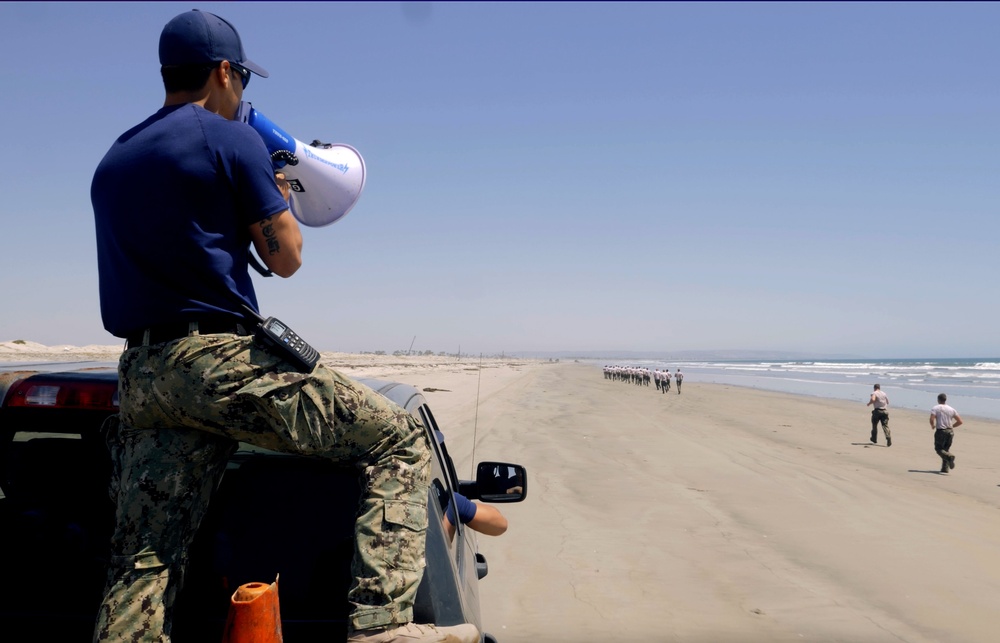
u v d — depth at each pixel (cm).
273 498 189
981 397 4816
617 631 565
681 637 557
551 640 543
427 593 170
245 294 169
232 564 183
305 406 157
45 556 191
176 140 162
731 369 15625
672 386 6178
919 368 14188
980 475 1433
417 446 170
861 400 4341
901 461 1616
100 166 170
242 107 201
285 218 171
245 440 159
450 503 253
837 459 1616
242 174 165
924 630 587
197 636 175
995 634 579
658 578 704
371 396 166
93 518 194
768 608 629
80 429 190
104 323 171
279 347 157
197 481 162
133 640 150
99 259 171
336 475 192
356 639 151
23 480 192
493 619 585
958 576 739
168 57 176
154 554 155
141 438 161
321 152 235
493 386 4638
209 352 154
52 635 175
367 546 156
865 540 877
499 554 772
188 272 158
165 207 158
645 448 1661
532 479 1199
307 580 182
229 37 181
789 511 1022
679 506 1028
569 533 863
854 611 628
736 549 817
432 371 6488
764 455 1623
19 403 186
